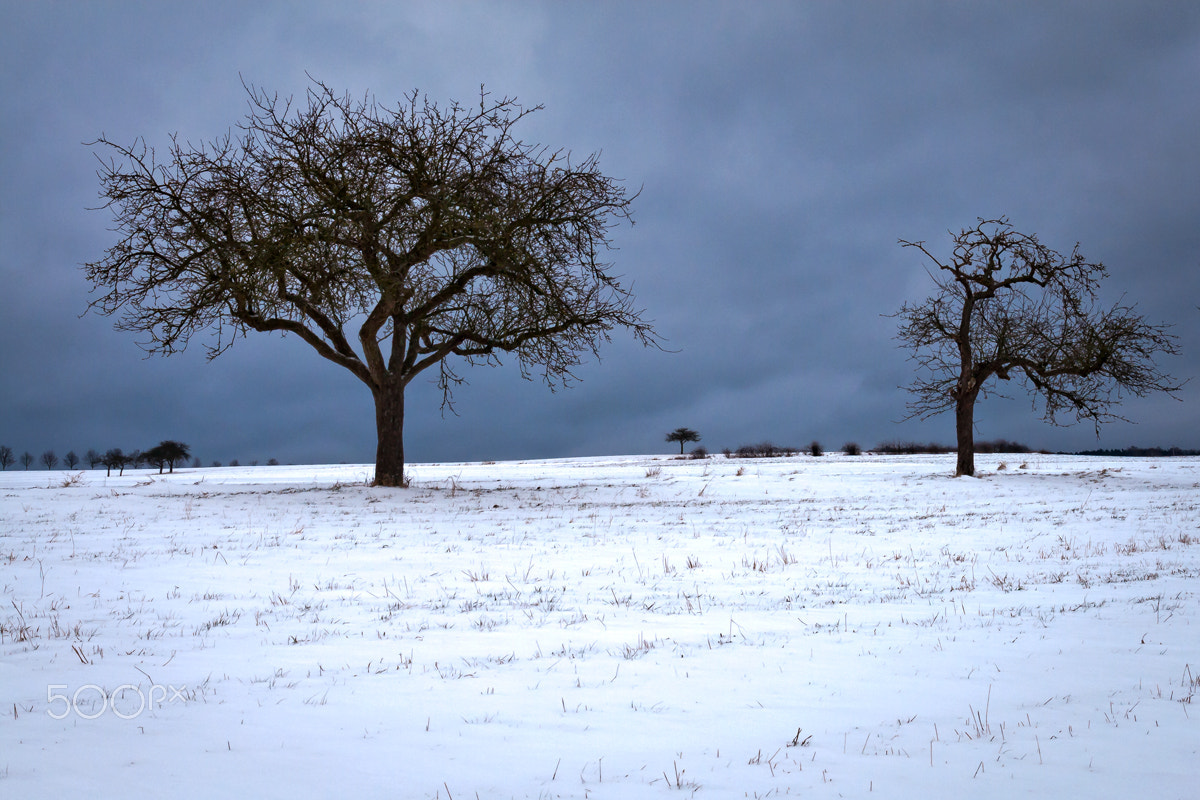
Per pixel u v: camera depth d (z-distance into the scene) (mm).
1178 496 23219
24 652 6797
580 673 5934
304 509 21250
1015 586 9336
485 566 11727
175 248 25047
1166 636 6770
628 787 3758
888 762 4062
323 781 3852
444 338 28688
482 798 3637
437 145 25875
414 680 5793
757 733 4543
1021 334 35406
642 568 11359
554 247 26250
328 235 23781
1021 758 4086
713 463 50312
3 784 3795
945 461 49312
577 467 49625
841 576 10375
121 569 11570
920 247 36594
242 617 8273
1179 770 3893
